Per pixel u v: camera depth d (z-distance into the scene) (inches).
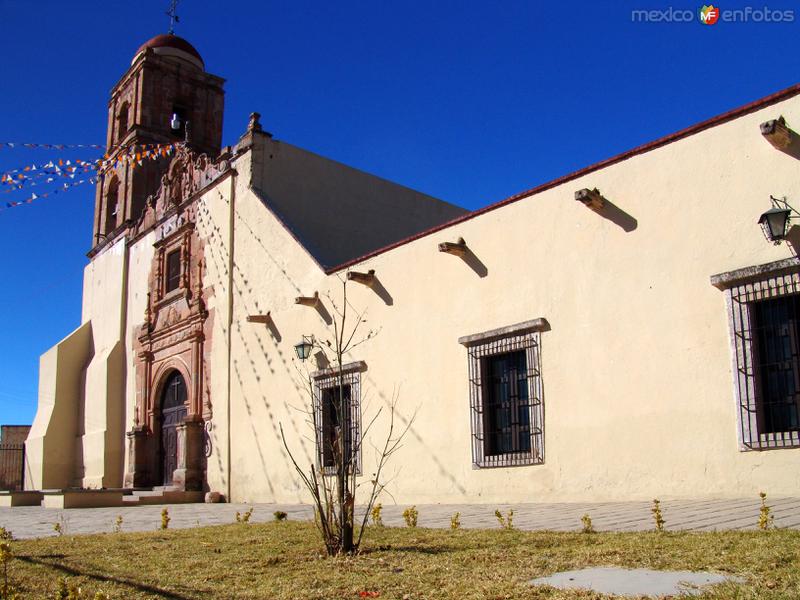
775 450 348.5
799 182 357.1
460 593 186.7
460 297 517.0
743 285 368.8
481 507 446.6
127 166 1012.5
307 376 639.1
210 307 798.5
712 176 390.9
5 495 829.2
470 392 498.6
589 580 187.9
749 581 171.3
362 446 572.7
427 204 922.1
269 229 722.2
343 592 198.1
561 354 447.8
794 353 351.6
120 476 923.4
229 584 217.3
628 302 418.9
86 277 1112.2
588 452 425.7
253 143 767.1
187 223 853.8
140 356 918.4
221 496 729.6
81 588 216.8
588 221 446.0
